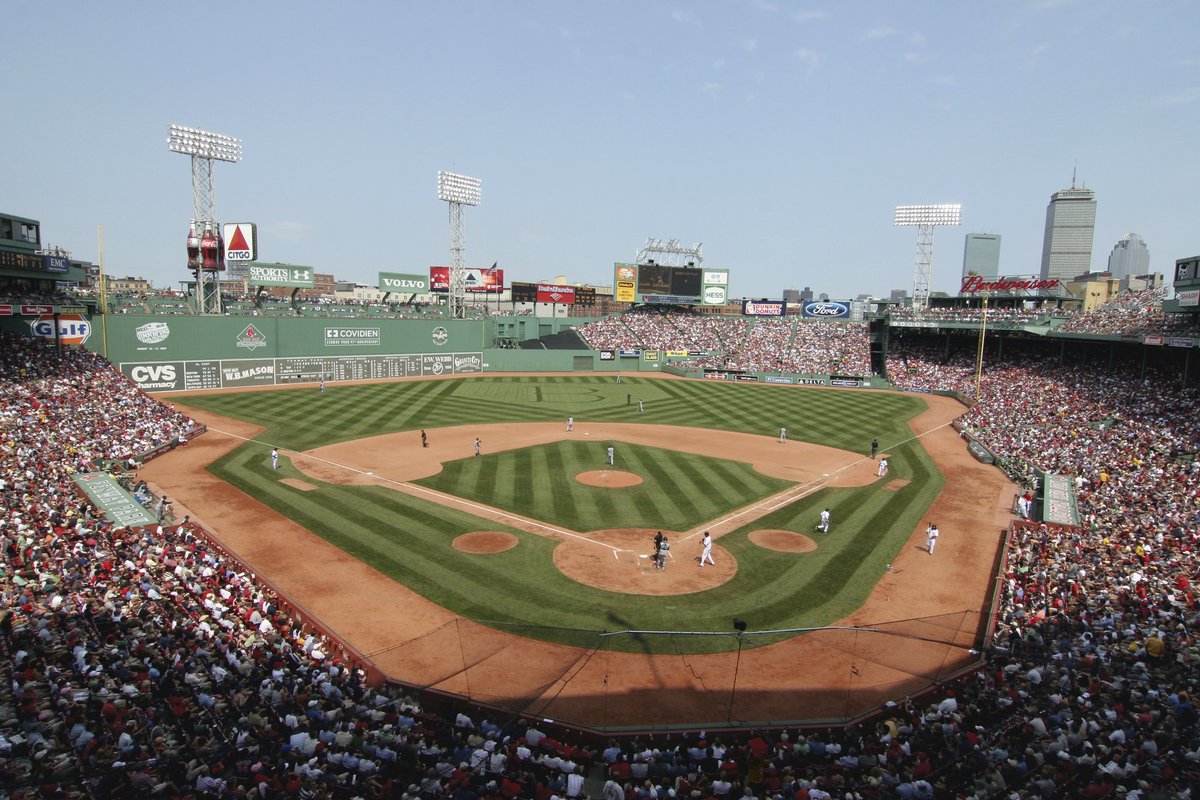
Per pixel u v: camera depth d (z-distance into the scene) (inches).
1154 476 1492.4
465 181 3690.9
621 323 4441.4
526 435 2086.6
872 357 4003.4
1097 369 2738.7
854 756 573.9
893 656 791.1
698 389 3321.9
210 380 2778.1
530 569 1031.0
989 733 605.9
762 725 642.2
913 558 1113.4
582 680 733.9
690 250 4906.5
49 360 2124.8
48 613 755.4
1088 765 531.2
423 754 553.0
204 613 805.9
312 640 767.7
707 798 509.7
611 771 548.7
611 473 1617.9
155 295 3253.0
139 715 581.3
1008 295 3516.2
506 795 505.7
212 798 481.1
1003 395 2743.6
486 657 776.9
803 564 1074.1
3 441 1448.1
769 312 4539.9
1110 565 984.9
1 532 956.0
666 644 814.5
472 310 4274.1
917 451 1985.7
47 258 2358.5
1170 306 2176.4
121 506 1191.6
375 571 1012.5
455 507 1327.5
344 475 1556.3
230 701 622.2
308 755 543.5
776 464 1766.7
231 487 1439.5
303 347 3048.7
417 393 2915.8
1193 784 512.4
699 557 1091.9
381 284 3644.2
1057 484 1512.1
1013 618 832.9
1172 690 662.5
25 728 547.8
